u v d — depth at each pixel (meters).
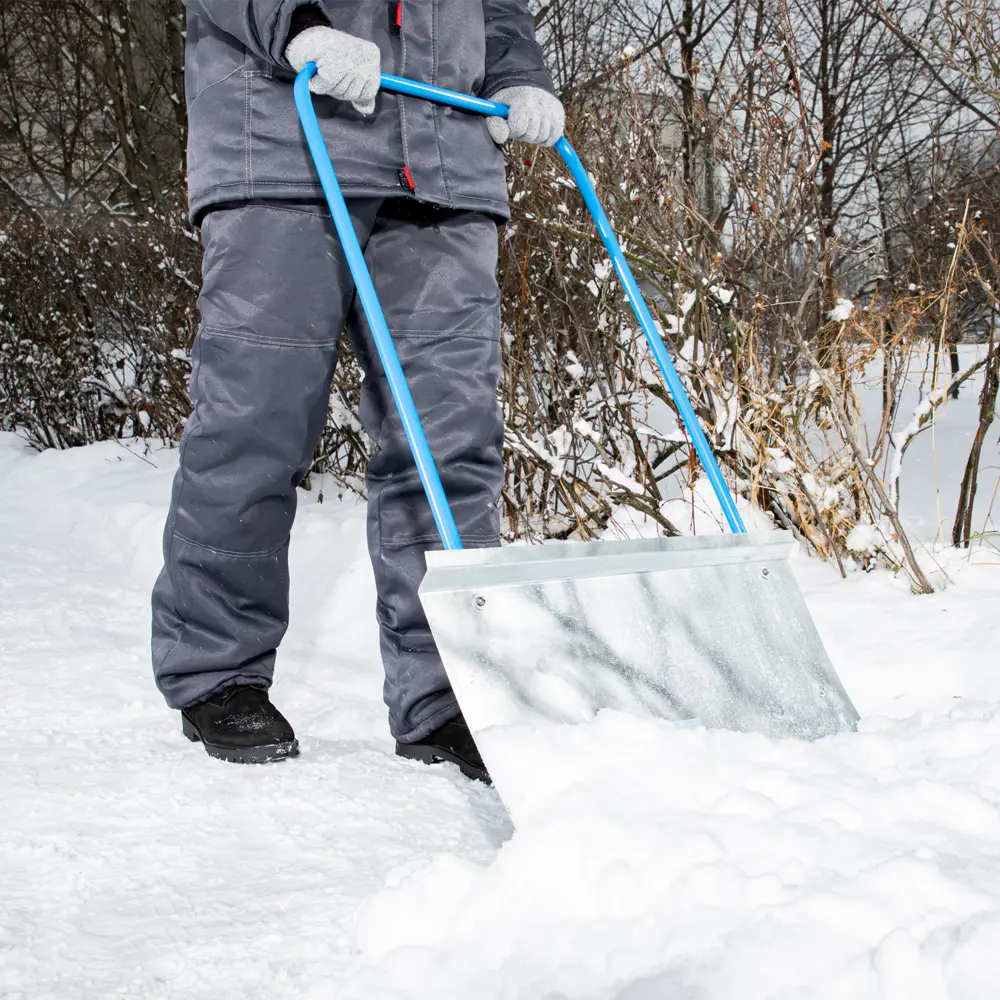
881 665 2.20
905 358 3.01
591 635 1.54
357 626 2.89
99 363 6.29
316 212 1.90
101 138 12.92
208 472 1.94
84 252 6.10
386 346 1.68
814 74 6.40
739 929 1.12
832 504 2.79
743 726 1.60
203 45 1.93
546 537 3.37
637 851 1.25
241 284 1.89
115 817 1.72
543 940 1.18
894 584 2.63
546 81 2.09
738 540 1.72
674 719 1.55
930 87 6.26
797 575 2.81
